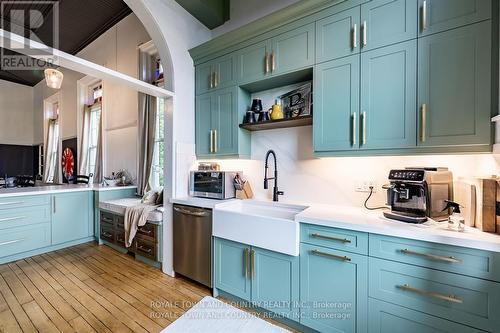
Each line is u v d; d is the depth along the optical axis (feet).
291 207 7.22
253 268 6.18
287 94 7.79
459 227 4.12
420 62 4.87
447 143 4.62
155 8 7.63
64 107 19.67
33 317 6.03
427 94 4.80
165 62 8.36
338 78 5.86
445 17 4.63
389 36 5.20
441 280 3.95
